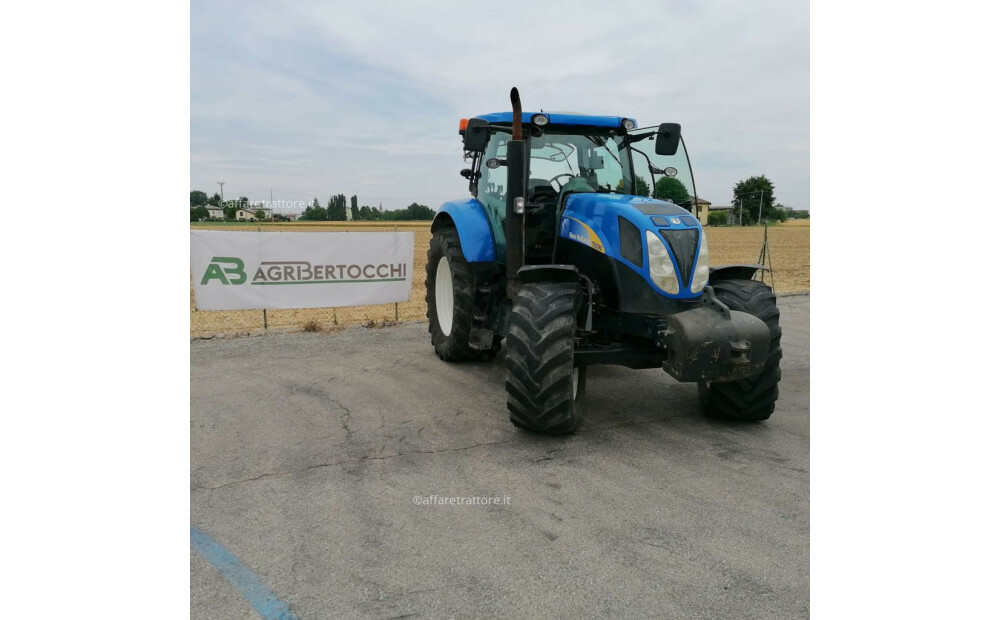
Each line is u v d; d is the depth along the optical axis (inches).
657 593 94.8
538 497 128.6
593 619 88.8
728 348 146.0
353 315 378.9
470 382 225.8
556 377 151.2
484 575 99.9
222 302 305.6
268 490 132.9
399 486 134.6
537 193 195.3
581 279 172.4
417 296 465.1
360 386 220.5
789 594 94.5
